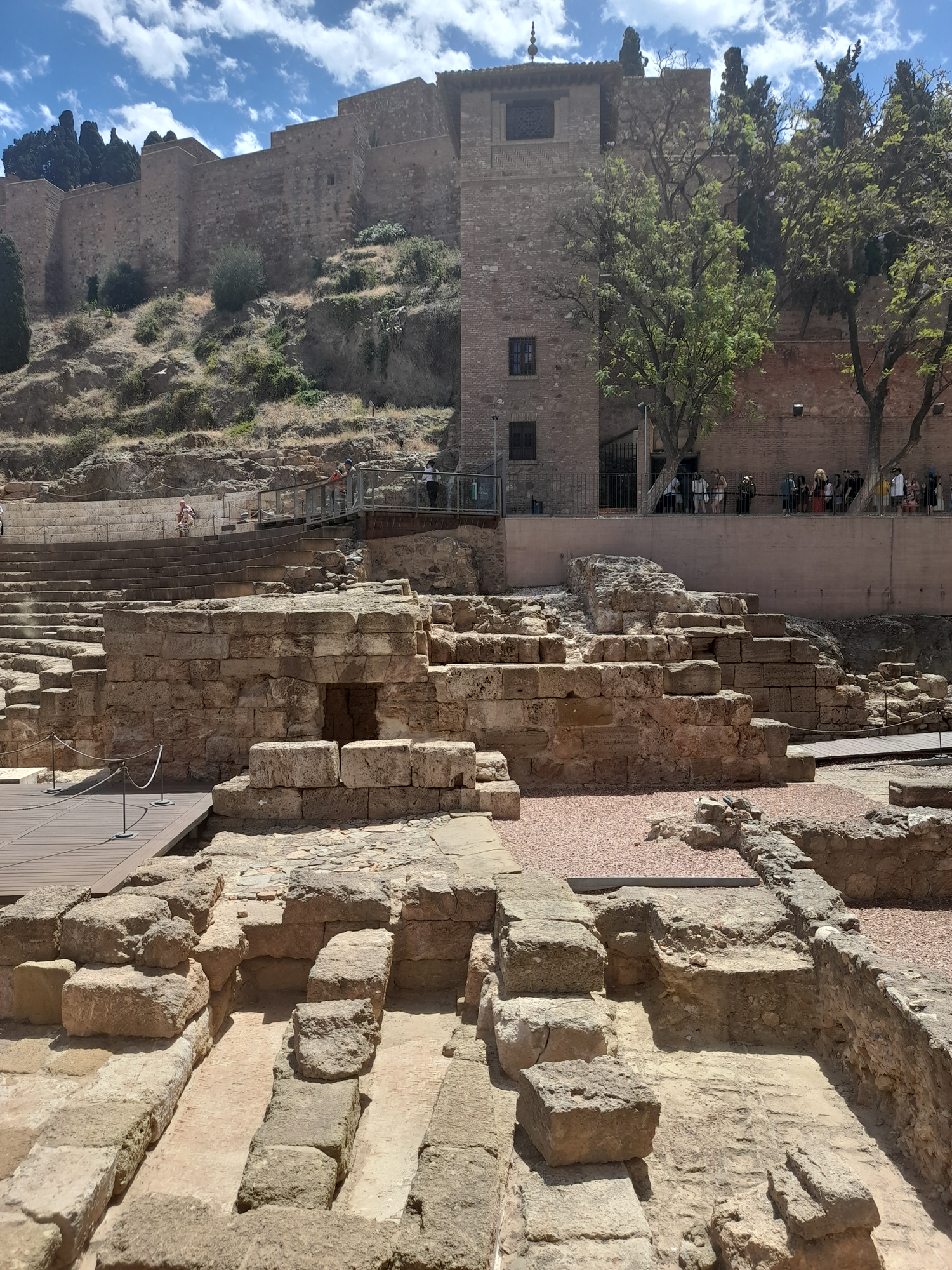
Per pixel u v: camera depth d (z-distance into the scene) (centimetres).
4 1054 533
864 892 802
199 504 2973
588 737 1116
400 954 671
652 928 653
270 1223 355
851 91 3491
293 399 4175
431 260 4416
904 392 2972
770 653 1450
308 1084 480
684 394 2608
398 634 1089
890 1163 476
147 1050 529
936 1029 461
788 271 2883
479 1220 358
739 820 818
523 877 689
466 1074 476
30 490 3638
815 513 2556
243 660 1085
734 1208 404
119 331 4994
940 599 2209
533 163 3000
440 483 2209
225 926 639
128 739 1091
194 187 5553
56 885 677
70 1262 375
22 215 5709
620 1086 434
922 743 1391
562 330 2981
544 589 2188
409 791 928
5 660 1764
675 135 3055
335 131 5119
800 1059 580
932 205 2659
